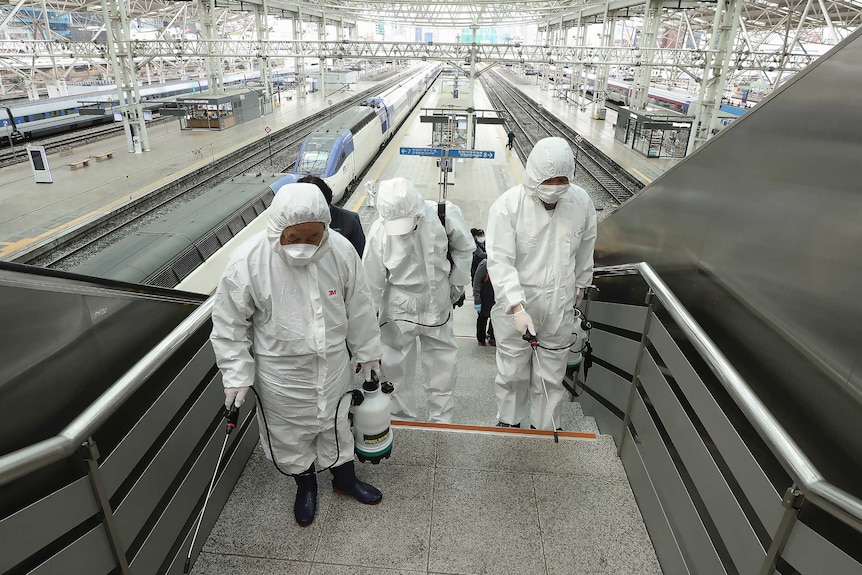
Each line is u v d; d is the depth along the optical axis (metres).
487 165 19.19
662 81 38.84
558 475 2.33
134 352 1.73
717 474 1.49
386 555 1.96
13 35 28.91
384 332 3.06
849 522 0.92
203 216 7.98
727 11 14.17
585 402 3.40
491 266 2.50
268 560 1.94
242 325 1.80
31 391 1.25
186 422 1.87
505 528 2.07
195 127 22.89
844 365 1.18
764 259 1.56
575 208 2.50
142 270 6.11
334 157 12.91
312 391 1.92
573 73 34.56
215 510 2.10
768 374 1.49
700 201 2.03
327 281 1.82
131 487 1.50
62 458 1.12
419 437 2.57
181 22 33.03
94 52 19.66
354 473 2.21
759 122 1.67
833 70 1.33
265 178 10.50
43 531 1.15
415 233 2.78
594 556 1.95
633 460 2.25
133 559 1.52
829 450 1.21
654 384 2.05
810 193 1.38
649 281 2.10
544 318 2.63
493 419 3.76
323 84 33.31
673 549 1.78
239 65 44.31
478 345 5.48
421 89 36.66
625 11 24.95
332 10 37.88
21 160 16.70
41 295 1.26
